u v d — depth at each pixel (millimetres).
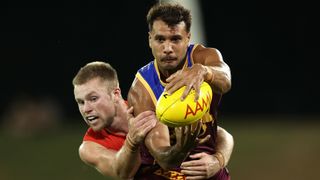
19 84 90438
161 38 19875
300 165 64750
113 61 90938
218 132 23594
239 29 92625
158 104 18109
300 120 84375
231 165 64875
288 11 92750
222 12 92500
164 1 21422
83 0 92000
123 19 91312
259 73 92188
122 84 90125
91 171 63906
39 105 76312
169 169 20125
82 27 91875
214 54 20547
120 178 22781
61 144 70750
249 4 92500
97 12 91938
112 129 24188
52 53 91438
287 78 91812
